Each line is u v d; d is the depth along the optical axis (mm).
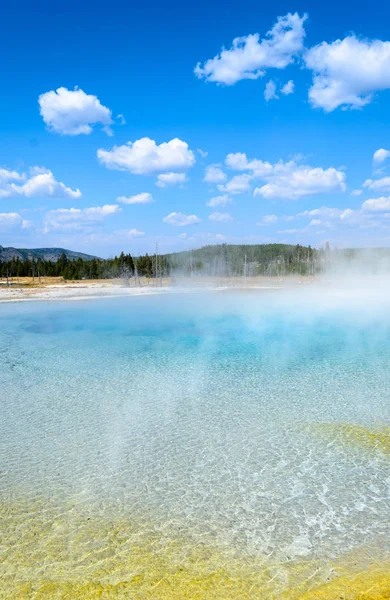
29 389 13906
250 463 8742
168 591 5414
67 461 8969
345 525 6711
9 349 20328
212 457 9039
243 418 11117
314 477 8141
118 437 10125
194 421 10992
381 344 20172
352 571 5723
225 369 15961
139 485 7984
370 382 13945
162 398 12836
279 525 6734
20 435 10297
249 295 51500
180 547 6254
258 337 22547
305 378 14578
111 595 5359
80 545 6316
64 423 11008
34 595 5371
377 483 7895
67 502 7453
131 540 6422
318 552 6109
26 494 7723
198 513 7078
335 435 9969
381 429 10242
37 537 6508
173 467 8641
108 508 7258
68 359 18062
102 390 13703
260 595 5332
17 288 64375
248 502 7371
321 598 5262
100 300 45875
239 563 5906
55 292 55906
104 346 20766
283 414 11320
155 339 22438
